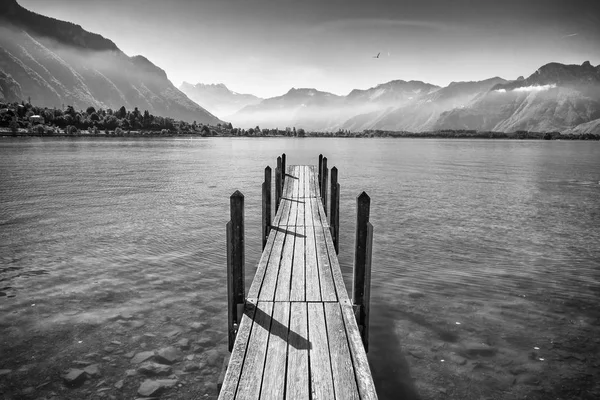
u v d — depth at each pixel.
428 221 23.11
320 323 7.52
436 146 162.88
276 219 15.20
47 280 13.57
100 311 11.32
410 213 25.41
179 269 14.74
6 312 11.20
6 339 9.77
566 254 16.94
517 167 60.66
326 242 12.24
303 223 14.59
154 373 8.55
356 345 6.80
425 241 18.84
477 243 18.55
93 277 13.89
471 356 9.29
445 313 11.37
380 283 13.59
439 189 36.12
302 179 25.11
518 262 15.88
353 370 6.19
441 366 8.91
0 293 12.46
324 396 5.62
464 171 53.62
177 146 129.00
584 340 10.01
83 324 10.56
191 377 8.45
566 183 41.12
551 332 10.39
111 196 30.47
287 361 6.38
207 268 14.88
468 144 194.00
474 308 11.70
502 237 19.62
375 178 44.84
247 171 50.66
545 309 11.70
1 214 23.78
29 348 9.40
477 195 32.84
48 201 28.09
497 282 13.73
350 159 78.94
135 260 15.69
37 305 11.66
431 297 12.46
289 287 8.96
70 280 13.60
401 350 9.48
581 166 62.91
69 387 8.06
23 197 29.59
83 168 51.47
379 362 9.00
